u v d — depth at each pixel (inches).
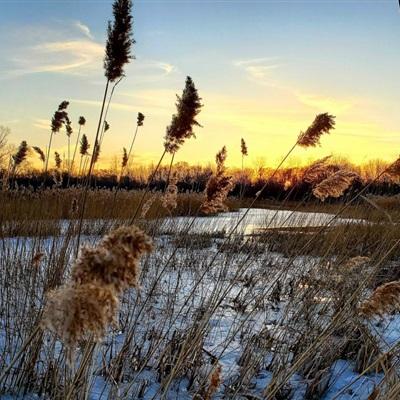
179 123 178.2
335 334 210.1
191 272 270.7
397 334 220.7
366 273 241.1
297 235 314.3
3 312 193.5
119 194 398.9
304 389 172.7
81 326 61.0
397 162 163.8
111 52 166.1
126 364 169.6
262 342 193.8
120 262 62.5
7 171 286.5
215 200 185.5
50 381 149.6
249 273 277.1
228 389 155.9
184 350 152.3
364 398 162.1
